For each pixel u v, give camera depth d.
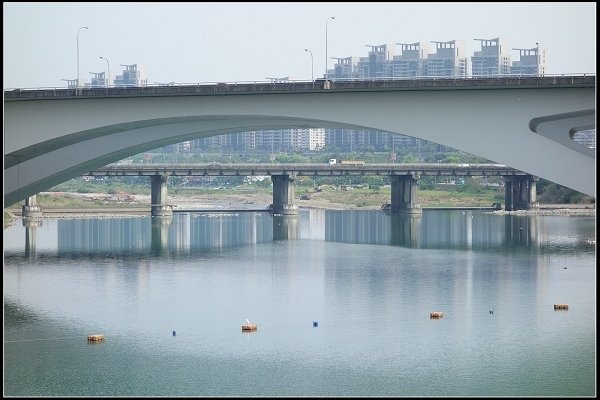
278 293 113.06
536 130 103.31
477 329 93.25
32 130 116.69
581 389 74.69
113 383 77.38
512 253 150.50
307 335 91.50
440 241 170.62
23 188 128.88
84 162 126.38
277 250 157.62
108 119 115.00
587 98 97.38
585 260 140.62
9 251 155.38
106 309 103.56
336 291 114.25
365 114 105.25
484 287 116.12
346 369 80.38
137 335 92.00
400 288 116.12
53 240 173.25
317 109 107.25
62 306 105.19
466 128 101.25
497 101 100.00
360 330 93.31
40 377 79.12
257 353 85.44
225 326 95.31
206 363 82.56
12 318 99.38
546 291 112.94
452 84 100.38
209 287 117.25
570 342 88.12
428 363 81.88
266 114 109.25
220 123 121.25
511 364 81.25
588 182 98.44
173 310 102.94
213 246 163.75
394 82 102.62
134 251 155.62
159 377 78.88
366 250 157.25
